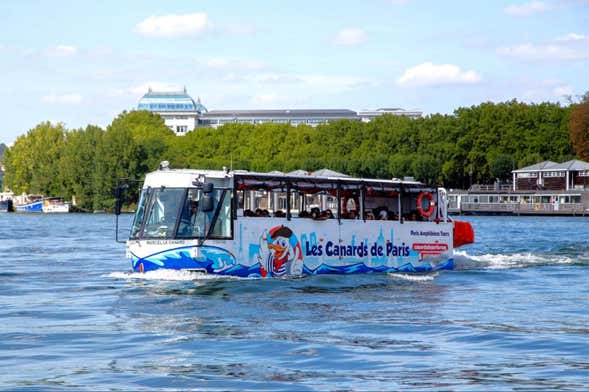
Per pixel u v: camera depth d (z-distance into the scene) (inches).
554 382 627.8
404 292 1163.9
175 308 992.9
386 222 1376.7
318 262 1298.0
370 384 622.2
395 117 7239.2
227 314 948.0
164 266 1216.8
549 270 1525.6
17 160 7337.6
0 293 1189.7
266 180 1250.0
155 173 1248.2
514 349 752.3
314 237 1291.8
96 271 1537.9
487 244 2374.5
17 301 1093.8
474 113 6599.4
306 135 7613.2
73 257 1929.1
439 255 1455.5
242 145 7780.5
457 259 1644.9
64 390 604.4
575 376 647.1
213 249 1203.9
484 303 1058.7
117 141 6422.2
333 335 818.2
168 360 703.1
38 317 944.9
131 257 1245.1
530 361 702.5
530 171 6131.9
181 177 1220.5
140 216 1245.1
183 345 765.3
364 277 1310.3
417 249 1418.6
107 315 948.0
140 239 1233.4
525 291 1197.1
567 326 877.8
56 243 2571.4
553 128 6446.9
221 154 7805.1
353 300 1074.7
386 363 693.3
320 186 1302.9
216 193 1212.5
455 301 1078.4
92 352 737.0
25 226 4099.4
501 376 647.1
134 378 639.8
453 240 1485.0
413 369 671.1
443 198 1460.4
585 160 5935.0
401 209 1402.6
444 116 7047.2
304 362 696.4
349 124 7342.5
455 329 854.5
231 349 748.0
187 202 1210.0
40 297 1135.0
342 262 1322.6
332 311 977.5
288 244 1266.0
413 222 1413.6
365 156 6840.6
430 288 1217.4
